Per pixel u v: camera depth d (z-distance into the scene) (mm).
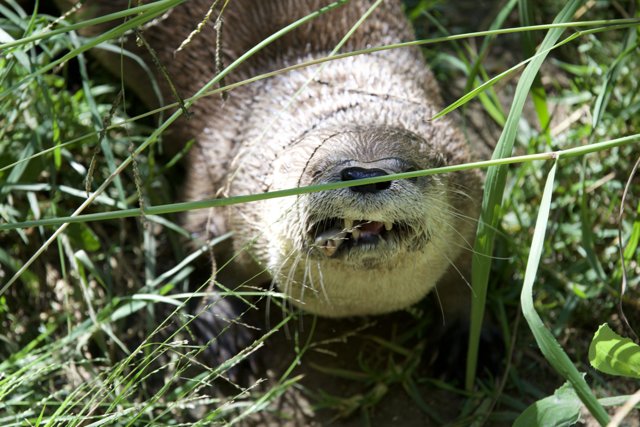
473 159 3930
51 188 3873
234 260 3941
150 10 2766
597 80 4797
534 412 2979
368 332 4133
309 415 3828
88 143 4293
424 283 3555
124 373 3816
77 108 4332
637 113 4473
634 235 3756
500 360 3975
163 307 4172
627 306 4043
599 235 4195
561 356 2553
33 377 3344
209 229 4004
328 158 3211
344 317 4086
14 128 4070
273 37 2838
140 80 4586
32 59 3758
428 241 3281
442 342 4039
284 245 3340
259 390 3951
